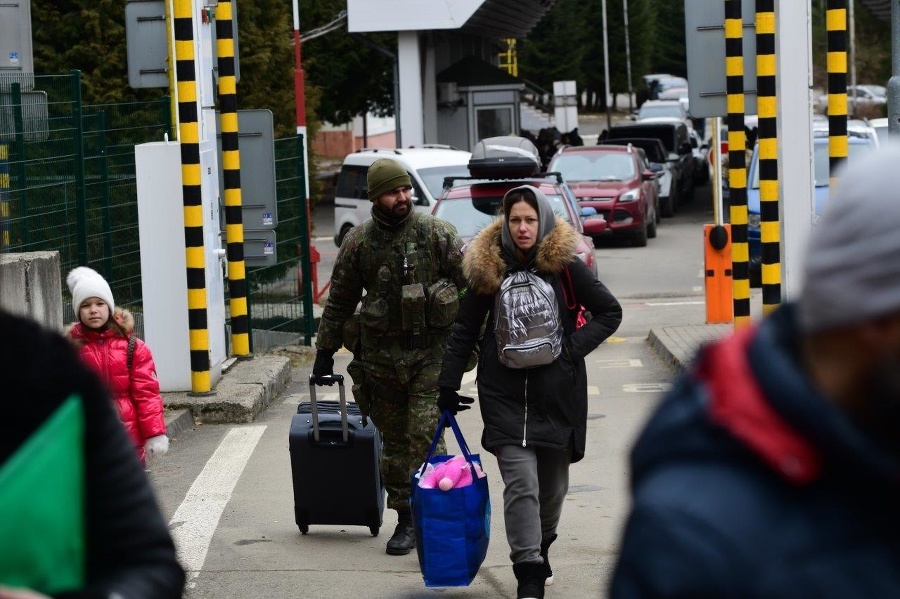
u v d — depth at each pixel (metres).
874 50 95.00
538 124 103.00
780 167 18.31
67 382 3.47
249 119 22.86
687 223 56.19
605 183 46.75
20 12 26.17
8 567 3.12
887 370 2.57
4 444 3.38
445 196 28.88
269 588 10.77
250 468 15.30
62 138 19.08
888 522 2.52
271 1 46.94
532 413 9.79
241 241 22.02
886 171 2.56
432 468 10.30
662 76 155.25
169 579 3.57
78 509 3.35
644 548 2.57
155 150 18.86
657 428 2.73
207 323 18.67
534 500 9.78
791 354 2.66
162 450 11.72
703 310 30.12
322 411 12.29
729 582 2.50
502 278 9.84
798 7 18.09
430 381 11.48
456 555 10.06
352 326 11.75
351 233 11.71
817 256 2.61
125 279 21.09
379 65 71.00
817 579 2.48
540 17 87.31
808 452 2.54
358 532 12.62
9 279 14.02
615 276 38.19
